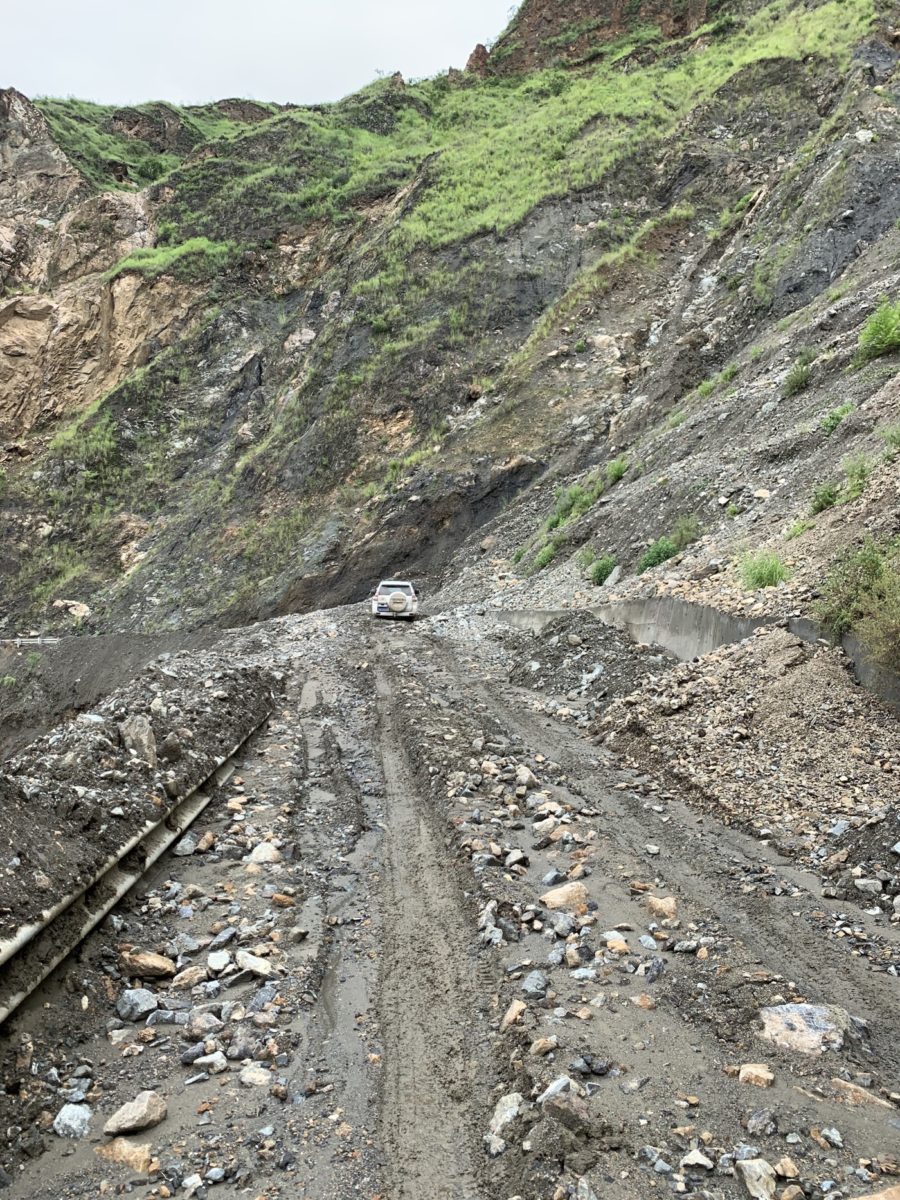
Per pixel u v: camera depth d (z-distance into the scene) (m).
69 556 47.06
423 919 5.06
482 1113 3.36
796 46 47.91
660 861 5.67
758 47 52.12
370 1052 3.80
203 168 68.19
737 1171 2.89
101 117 80.12
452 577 28.84
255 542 38.38
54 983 4.17
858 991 4.06
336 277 53.75
